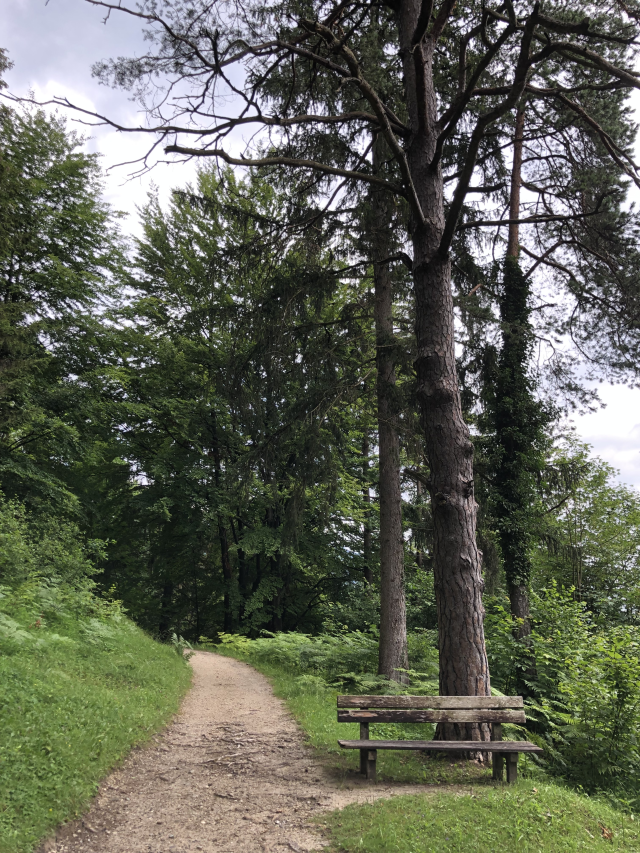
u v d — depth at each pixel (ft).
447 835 12.37
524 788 16.10
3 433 40.83
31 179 46.47
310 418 31.76
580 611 38.29
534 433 41.57
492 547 38.65
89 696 19.89
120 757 17.25
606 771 23.97
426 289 23.35
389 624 33.47
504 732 27.45
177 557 72.90
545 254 40.70
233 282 31.94
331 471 32.58
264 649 48.11
